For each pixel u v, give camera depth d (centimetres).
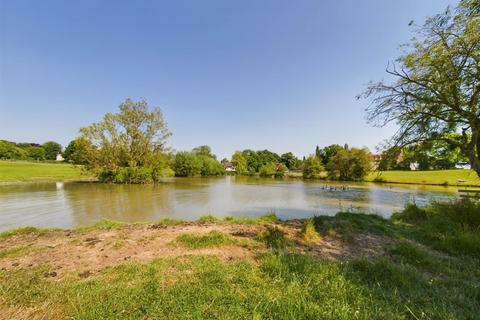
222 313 286
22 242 588
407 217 983
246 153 11050
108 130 3475
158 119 3744
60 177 3941
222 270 401
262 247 545
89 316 277
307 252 523
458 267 476
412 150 1040
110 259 462
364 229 736
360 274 405
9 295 325
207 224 782
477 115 856
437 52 848
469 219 802
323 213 1504
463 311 309
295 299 315
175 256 477
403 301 329
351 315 286
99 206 1611
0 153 8506
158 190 2716
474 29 762
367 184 4209
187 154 6412
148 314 286
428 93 930
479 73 789
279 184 4181
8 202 1723
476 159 880
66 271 406
